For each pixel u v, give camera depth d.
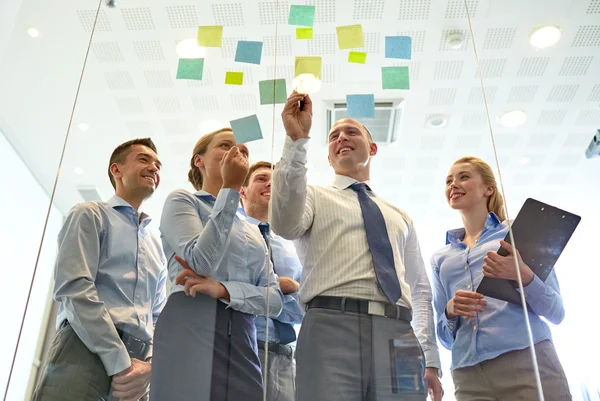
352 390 1.52
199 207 1.84
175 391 1.54
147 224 1.96
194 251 1.67
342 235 1.75
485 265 1.92
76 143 2.88
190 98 3.19
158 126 3.28
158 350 1.59
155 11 3.21
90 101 3.24
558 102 3.64
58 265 1.70
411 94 3.26
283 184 1.72
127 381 1.57
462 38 3.36
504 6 3.28
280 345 1.76
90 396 1.54
